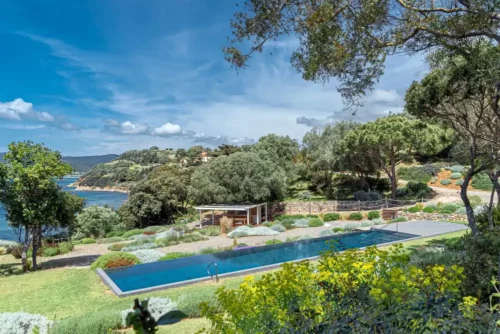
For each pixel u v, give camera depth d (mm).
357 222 26844
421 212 25750
